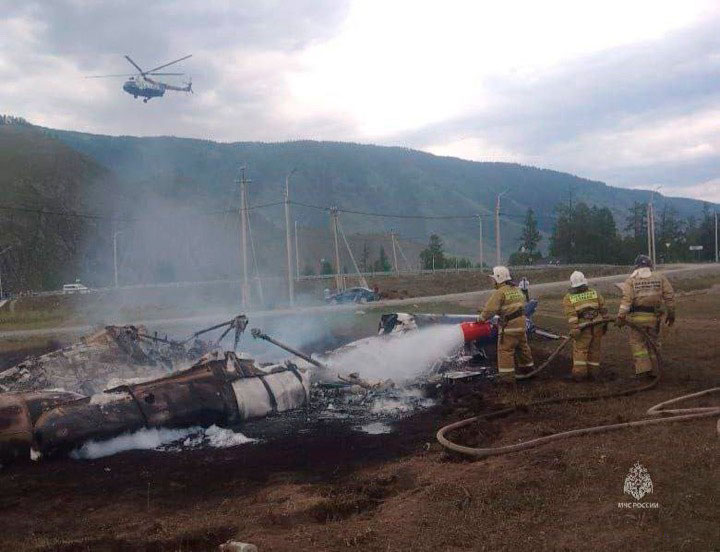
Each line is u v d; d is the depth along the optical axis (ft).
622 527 13.60
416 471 19.07
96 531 15.99
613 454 18.02
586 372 32.07
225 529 15.21
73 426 22.67
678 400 24.90
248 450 23.20
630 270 239.50
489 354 40.27
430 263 324.80
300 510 15.97
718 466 16.60
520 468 17.72
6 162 477.77
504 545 13.19
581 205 360.28
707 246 360.89
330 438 24.30
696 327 49.16
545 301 99.91
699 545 12.60
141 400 24.64
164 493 18.93
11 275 354.33
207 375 26.89
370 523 14.92
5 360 57.82
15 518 17.24
